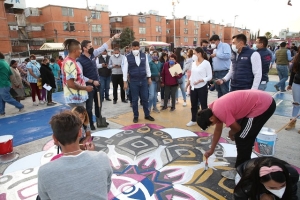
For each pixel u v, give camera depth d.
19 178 2.92
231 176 2.73
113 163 3.21
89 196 1.25
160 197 2.45
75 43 3.51
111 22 49.28
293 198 1.65
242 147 2.57
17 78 6.57
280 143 3.67
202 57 4.37
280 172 1.46
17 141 4.17
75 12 38.78
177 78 5.56
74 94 3.69
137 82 4.85
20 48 31.38
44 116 5.79
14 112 6.22
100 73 6.99
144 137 4.12
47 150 3.76
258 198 1.56
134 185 2.67
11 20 32.06
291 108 5.70
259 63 3.35
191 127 4.59
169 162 3.20
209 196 2.45
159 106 6.45
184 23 57.81
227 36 73.38
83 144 2.87
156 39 53.16
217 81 3.99
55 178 1.22
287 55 7.05
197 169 2.99
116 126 4.78
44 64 6.67
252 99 2.42
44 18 37.75
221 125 2.59
